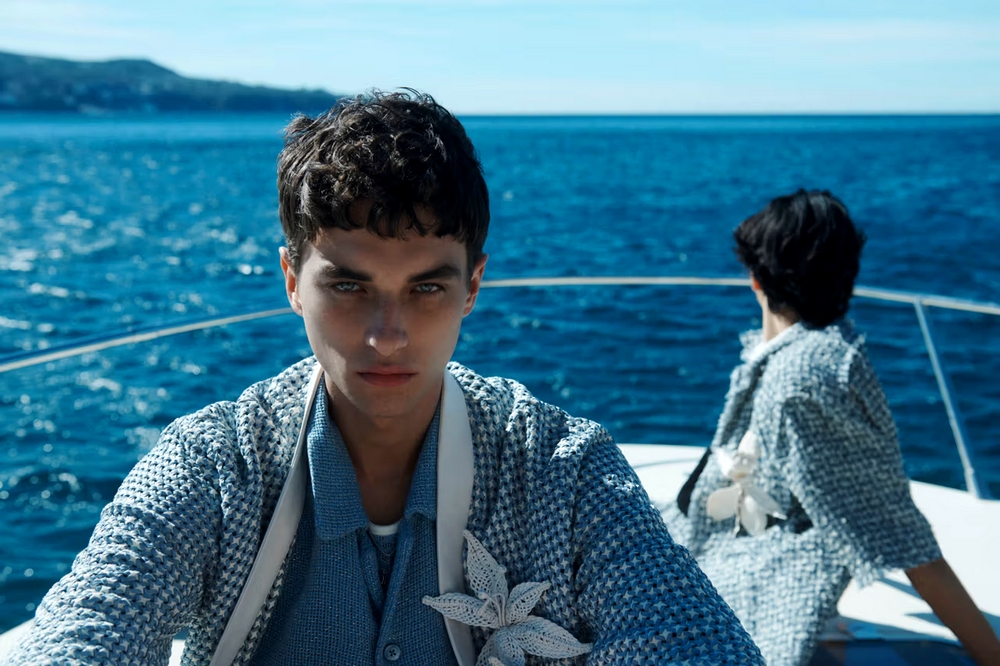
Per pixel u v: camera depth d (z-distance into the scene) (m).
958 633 1.78
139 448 8.52
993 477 7.34
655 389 9.67
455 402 0.96
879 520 1.79
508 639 0.91
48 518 6.82
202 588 0.89
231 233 25.94
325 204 0.80
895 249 21.22
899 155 67.19
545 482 0.92
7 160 61.47
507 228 26.06
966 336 11.91
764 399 1.89
